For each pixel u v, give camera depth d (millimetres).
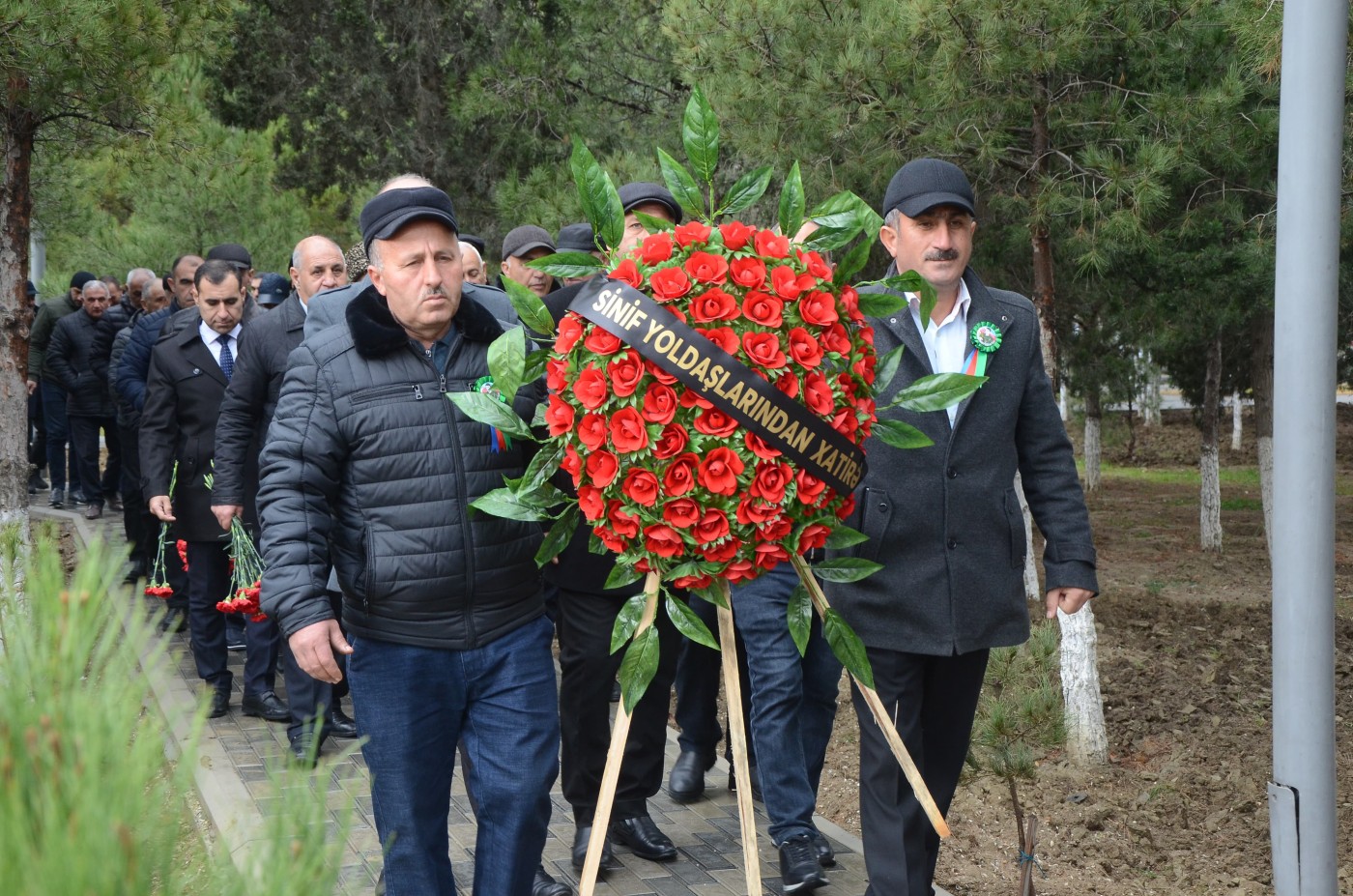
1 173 7551
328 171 17516
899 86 6887
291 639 3082
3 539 1653
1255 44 5152
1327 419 3191
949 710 3826
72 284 12914
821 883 4234
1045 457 3830
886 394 3625
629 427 2525
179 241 14203
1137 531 17109
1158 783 6328
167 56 7195
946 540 3627
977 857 5312
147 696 1409
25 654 1357
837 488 2664
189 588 6297
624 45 12484
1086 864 5320
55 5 6293
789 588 4465
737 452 2533
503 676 3238
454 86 14062
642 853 4496
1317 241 3145
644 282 2619
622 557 2670
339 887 1476
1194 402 17656
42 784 1220
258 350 5648
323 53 16141
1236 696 7887
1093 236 6789
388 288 3162
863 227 2818
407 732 3180
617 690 6438
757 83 7082
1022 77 6656
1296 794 3254
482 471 3197
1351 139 6945
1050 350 7484
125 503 9156
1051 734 4414
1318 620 3215
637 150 12164
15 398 7688
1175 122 6527
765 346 2553
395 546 3133
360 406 3148
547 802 3291
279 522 3117
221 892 1329
